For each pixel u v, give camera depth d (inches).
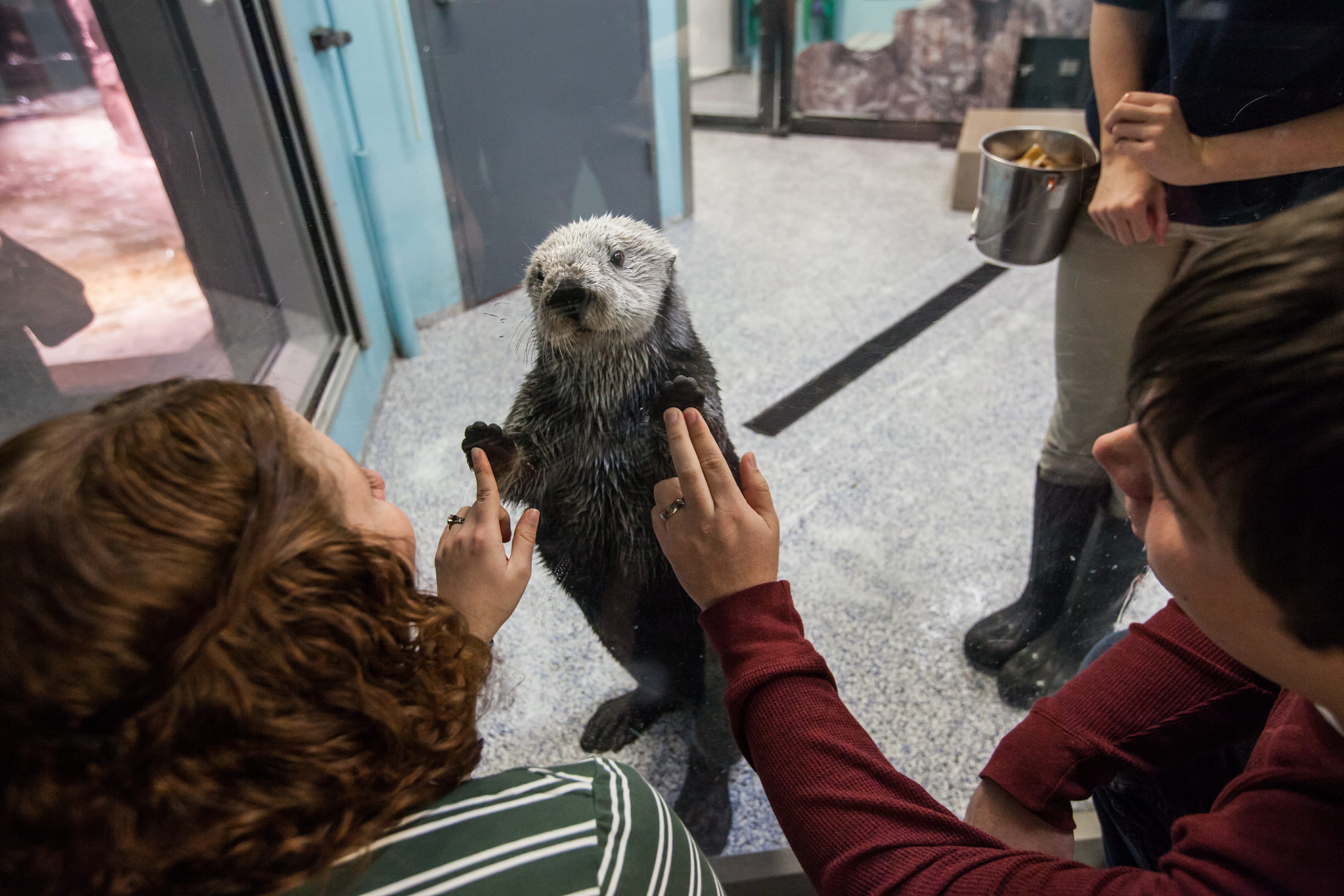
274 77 86.5
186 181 91.0
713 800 67.7
